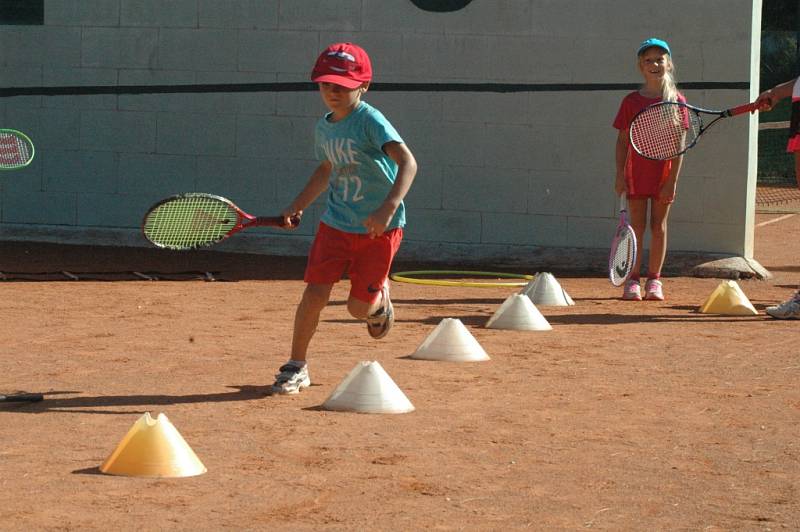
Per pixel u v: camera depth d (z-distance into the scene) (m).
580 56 18.11
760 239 24.05
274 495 6.29
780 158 41.09
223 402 8.56
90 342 11.12
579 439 7.62
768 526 5.88
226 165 19.44
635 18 17.84
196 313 13.14
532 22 18.23
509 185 18.53
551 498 6.31
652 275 14.97
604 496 6.37
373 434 7.67
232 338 11.45
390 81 18.77
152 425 6.77
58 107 19.95
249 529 5.71
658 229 14.75
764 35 47.97
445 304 14.24
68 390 8.92
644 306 14.33
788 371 10.11
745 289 16.34
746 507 6.20
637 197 14.70
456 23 18.48
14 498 6.14
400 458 7.08
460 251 18.64
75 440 7.40
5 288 14.93
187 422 7.93
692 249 17.78
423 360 10.38
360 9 18.78
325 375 9.63
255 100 19.27
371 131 8.40
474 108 18.53
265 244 19.28
